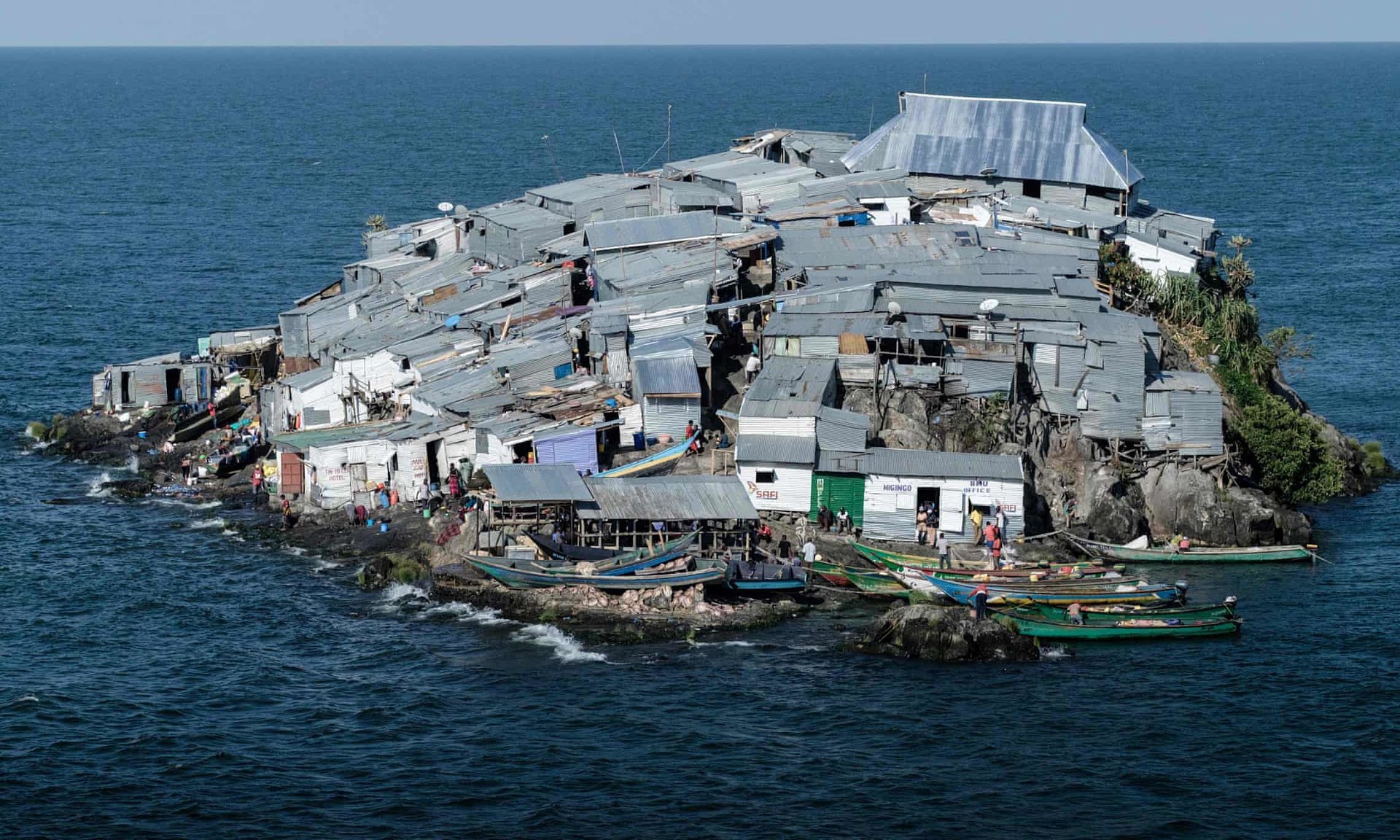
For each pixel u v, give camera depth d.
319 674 72.56
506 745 65.88
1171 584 82.25
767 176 134.62
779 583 79.06
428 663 73.44
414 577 82.56
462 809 61.16
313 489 92.19
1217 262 128.12
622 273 106.44
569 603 78.00
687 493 82.62
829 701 69.62
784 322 95.81
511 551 81.31
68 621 78.62
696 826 60.00
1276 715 68.75
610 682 71.38
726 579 79.00
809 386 89.81
